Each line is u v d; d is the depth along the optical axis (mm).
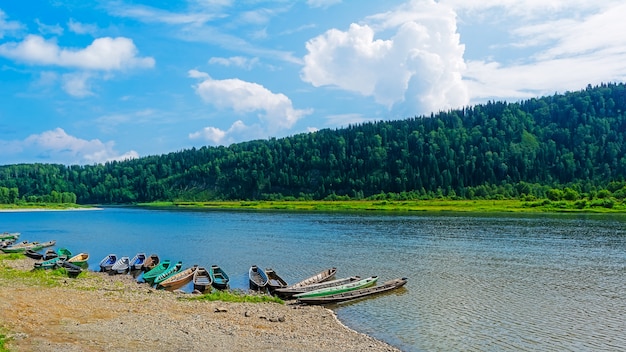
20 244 80375
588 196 179375
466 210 163625
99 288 42594
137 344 25031
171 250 74438
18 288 39062
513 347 28406
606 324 33000
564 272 52438
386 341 29453
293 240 85312
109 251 74938
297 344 26953
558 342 29266
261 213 177000
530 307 37688
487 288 44719
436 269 55062
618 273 51656
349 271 54594
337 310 37219
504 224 110000
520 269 54438
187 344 25578
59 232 108312
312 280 47438
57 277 48312
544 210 152625
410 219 130625
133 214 188750
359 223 120688
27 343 23594
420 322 33688
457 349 28078
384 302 39625
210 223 130000
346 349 26750
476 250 69875
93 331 26891
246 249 74188
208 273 51594
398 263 59531
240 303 37969
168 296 39875
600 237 83562
